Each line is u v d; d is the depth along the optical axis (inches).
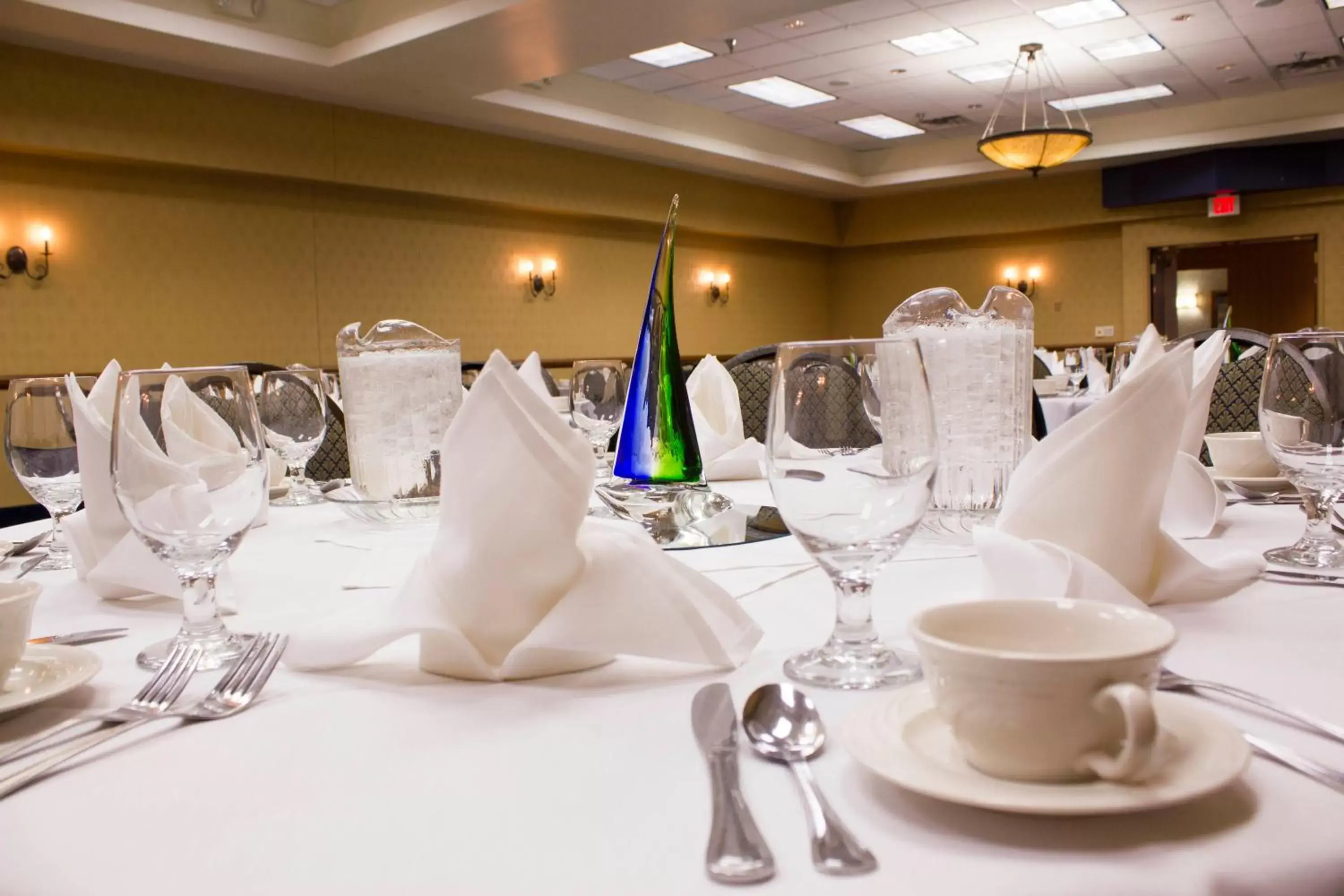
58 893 16.5
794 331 560.1
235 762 21.5
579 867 16.3
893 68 358.9
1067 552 28.4
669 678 26.2
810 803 17.7
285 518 57.9
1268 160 437.7
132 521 29.4
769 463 25.9
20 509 167.6
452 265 385.7
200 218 311.6
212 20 260.2
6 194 271.3
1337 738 20.3
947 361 43.1
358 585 38.9
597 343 446.3
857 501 25.0
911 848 16.4
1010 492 32.9
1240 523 46.2
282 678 27.4
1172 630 17.9
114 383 48.4
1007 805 16.1
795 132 461.7
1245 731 21.1
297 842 17.7
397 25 269.6
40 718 25.1
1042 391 218.1
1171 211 477.4
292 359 335.6
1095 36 328.2
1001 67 361.1
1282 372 37.8
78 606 37.9
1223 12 309.6
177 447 35.7
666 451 53.4
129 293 295.9
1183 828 16.7
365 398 52.3
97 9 237.1
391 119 347.9
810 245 569.6
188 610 31.0
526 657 26.0
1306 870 15.8
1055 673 16.6
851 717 20.5
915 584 35.7
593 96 371.2
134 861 17.3
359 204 354.3
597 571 27.0
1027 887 15.1
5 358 271.4
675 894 15.3
